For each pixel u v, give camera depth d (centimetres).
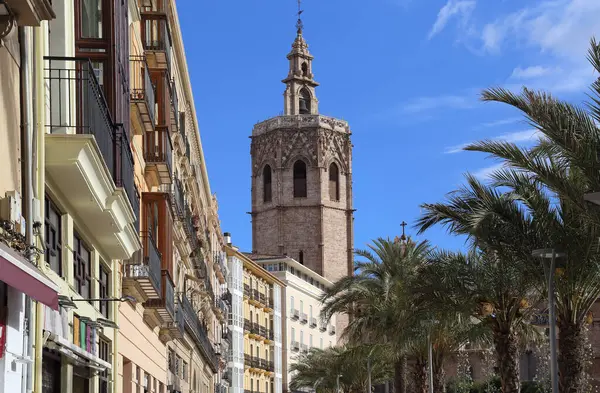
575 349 2447
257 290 11325
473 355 8588
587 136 2083
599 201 1572
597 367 7388
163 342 3541
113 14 1684
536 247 2533
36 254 1238
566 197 2217
